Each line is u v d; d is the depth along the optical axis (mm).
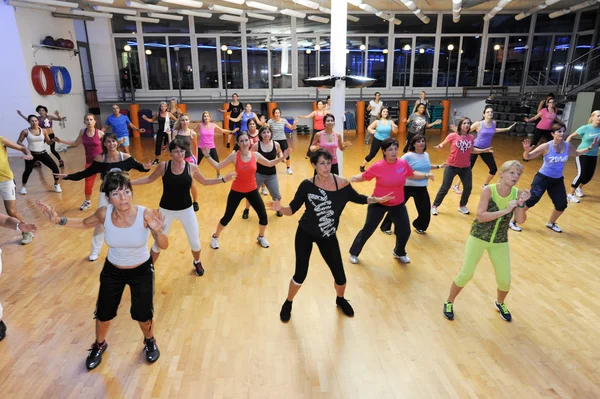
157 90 14188
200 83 14344
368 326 3072
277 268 3998
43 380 2514
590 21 13734
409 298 3461
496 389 2445
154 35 13664
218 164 4078
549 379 2527
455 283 3121
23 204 6020
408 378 2539
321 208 2785
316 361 2691
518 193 2809
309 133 14016
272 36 14070
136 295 2506
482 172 7977
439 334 2977
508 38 14523
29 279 3773
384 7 13273
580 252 4320
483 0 9664
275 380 2520
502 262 2986
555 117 8438
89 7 11414
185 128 6199
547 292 3547
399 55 14734
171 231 4953
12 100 9766
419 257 4234
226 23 13867
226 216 4281
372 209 3855
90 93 12461
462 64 14875
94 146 5453
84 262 4137
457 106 15023
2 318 3150
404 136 13141
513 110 12828
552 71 14781
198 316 3191
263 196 6340
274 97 14383
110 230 2350
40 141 6336
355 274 3871
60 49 11094
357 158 9266
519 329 3033
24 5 9312
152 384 2480
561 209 4762
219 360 2695
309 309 3295
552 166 4648
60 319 3158
